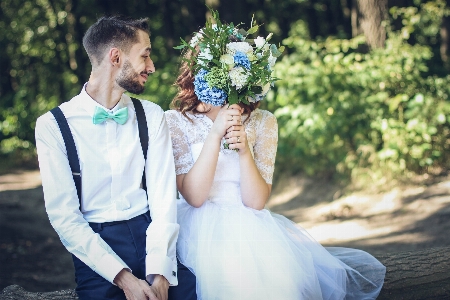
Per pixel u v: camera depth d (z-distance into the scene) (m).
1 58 18.09
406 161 7.25
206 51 2.82
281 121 8.34
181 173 2.98
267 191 2.97
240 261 2.66
